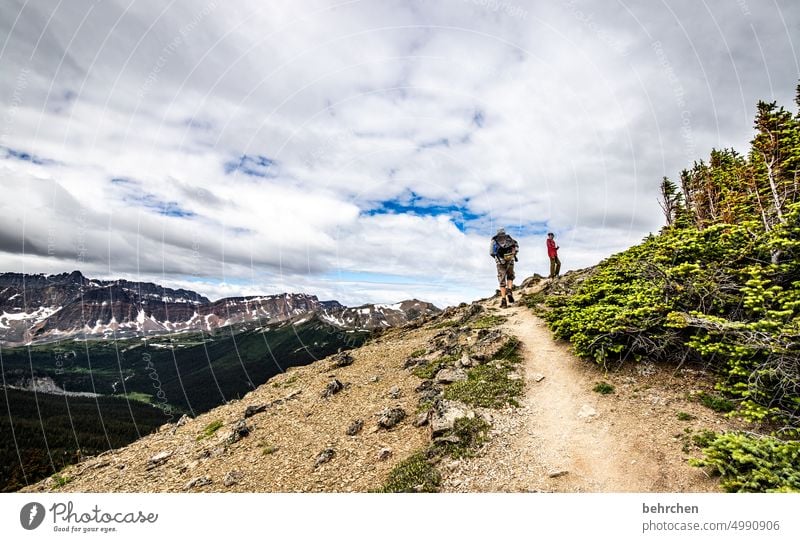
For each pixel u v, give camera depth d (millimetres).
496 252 20328
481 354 12992
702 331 9070
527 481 7113
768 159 12172
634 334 10172
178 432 15391
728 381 8328
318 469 9031
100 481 11766
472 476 7395
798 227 8297
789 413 6734
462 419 9047
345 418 11758
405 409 11195
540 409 9422
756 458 5730
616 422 8367
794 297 7652
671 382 9203
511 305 20656
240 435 12234
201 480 9672
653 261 11336
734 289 9336
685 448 7062
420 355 16547
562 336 12609
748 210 13000
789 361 7078
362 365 17375
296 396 15031
